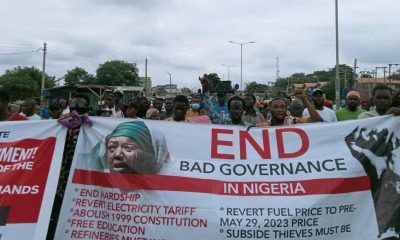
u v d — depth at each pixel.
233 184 4.50
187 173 4.53
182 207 4.39
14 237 4.21
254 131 4.77
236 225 4.32
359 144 4.71
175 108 6.76
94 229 4.37
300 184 4.52
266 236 4.32
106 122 4.62
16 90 94.75
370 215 4.49
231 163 4.62
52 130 4.54
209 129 4.73
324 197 4.46
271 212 4.37
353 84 14.10
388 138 4.73
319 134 4.77
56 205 4.50
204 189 4.46
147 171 4.52
